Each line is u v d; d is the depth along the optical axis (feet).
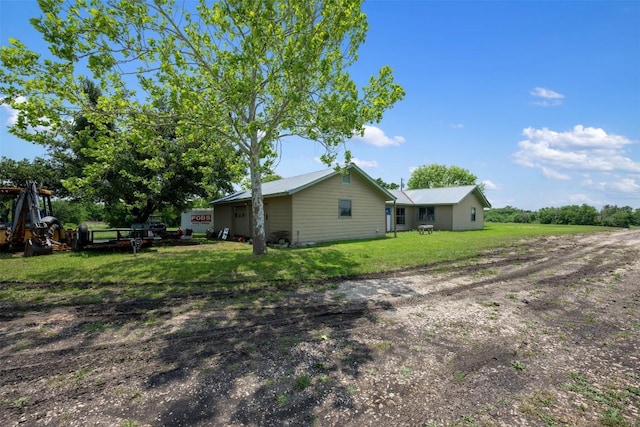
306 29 27.73
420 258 31.37
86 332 13.60
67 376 10.11
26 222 38.40
